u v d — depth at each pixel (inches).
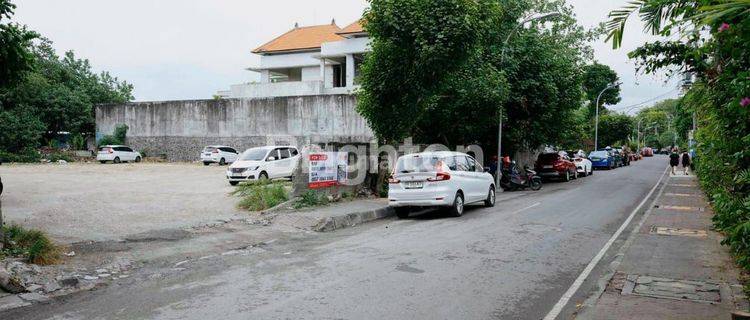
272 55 1775.3
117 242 357.7
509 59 858.1
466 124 863.7
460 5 582.2
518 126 982.4
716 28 146.4
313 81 1480.1
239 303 225.8
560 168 1067.9
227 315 209.5
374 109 648.4
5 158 1327.5
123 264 299.3
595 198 703.7
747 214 268.4
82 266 289.9
